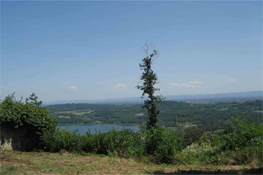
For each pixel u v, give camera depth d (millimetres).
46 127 13336
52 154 11891
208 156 10398
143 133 13305
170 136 11508
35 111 13289
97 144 12602
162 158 10797
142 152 11875
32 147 13469
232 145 10727
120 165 9734
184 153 10805
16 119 12227
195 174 7766
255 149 9523
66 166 9000
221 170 8141
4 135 12086
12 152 11688
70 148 12688
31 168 8344
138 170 8742
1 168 8125
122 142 12336
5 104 12484
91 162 10086
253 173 7285
